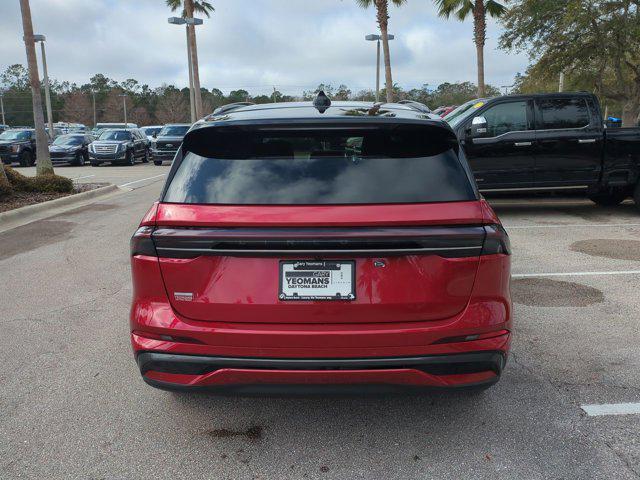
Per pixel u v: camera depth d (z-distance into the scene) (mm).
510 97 9102
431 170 2803
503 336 2758
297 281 2607
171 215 2691
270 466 2844
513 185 9242
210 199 2721
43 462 2893
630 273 6098
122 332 4672
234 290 2631
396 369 2627
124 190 14922
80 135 27906
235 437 3111
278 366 2627
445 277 2625
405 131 2943
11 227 9406
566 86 23938
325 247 2557
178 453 2969
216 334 2631
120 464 2873
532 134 9062
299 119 2895
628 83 22500
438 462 2844
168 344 2707
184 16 34625
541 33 19203
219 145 2955
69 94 89250
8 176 12445
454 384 2697
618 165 9219
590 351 4117
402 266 2609
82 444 3051
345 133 2934
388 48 27703
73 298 5590
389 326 2623
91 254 7445
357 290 2607
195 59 30859
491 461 2840
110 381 3785
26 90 106125
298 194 2695
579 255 6898
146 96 101312
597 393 3502
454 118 9922
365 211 2615
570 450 2914
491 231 2652
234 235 2564
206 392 2730
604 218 9391
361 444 3018
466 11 24234
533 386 3605
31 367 4016
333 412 3359
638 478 2680
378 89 33156
